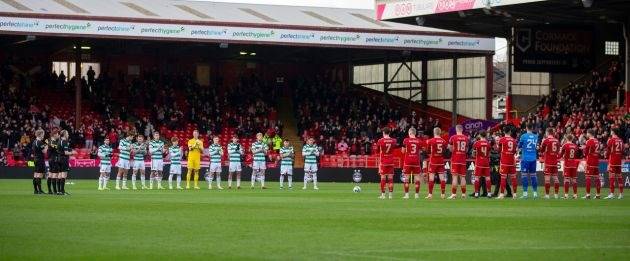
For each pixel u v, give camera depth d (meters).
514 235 26.55
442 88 93.56
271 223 29.81
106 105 86.06
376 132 88.81
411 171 46.16
